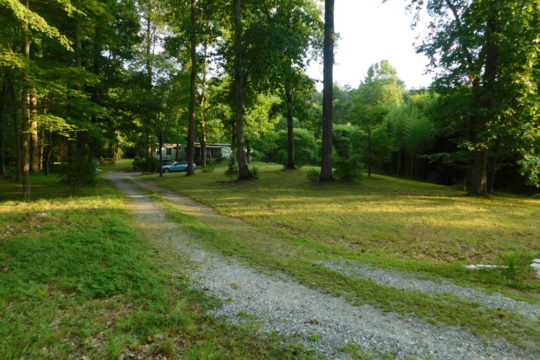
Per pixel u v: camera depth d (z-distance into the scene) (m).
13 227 7.82
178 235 7.96
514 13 12.21
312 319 3.74
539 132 14.35
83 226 7.99
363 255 6.96
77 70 12.15
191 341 3.21
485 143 14.77
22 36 11.62
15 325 3.26
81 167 14.84
